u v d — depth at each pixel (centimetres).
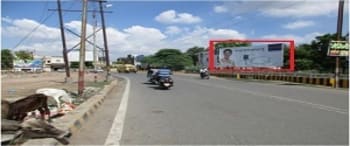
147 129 936
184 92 2322
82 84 1886
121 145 756
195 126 983
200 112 1284
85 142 781
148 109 1375
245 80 4672
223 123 1034
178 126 982
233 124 1018
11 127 712
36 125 748
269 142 786
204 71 5025
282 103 1614
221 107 1446
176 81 4028
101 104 1570
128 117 1155
